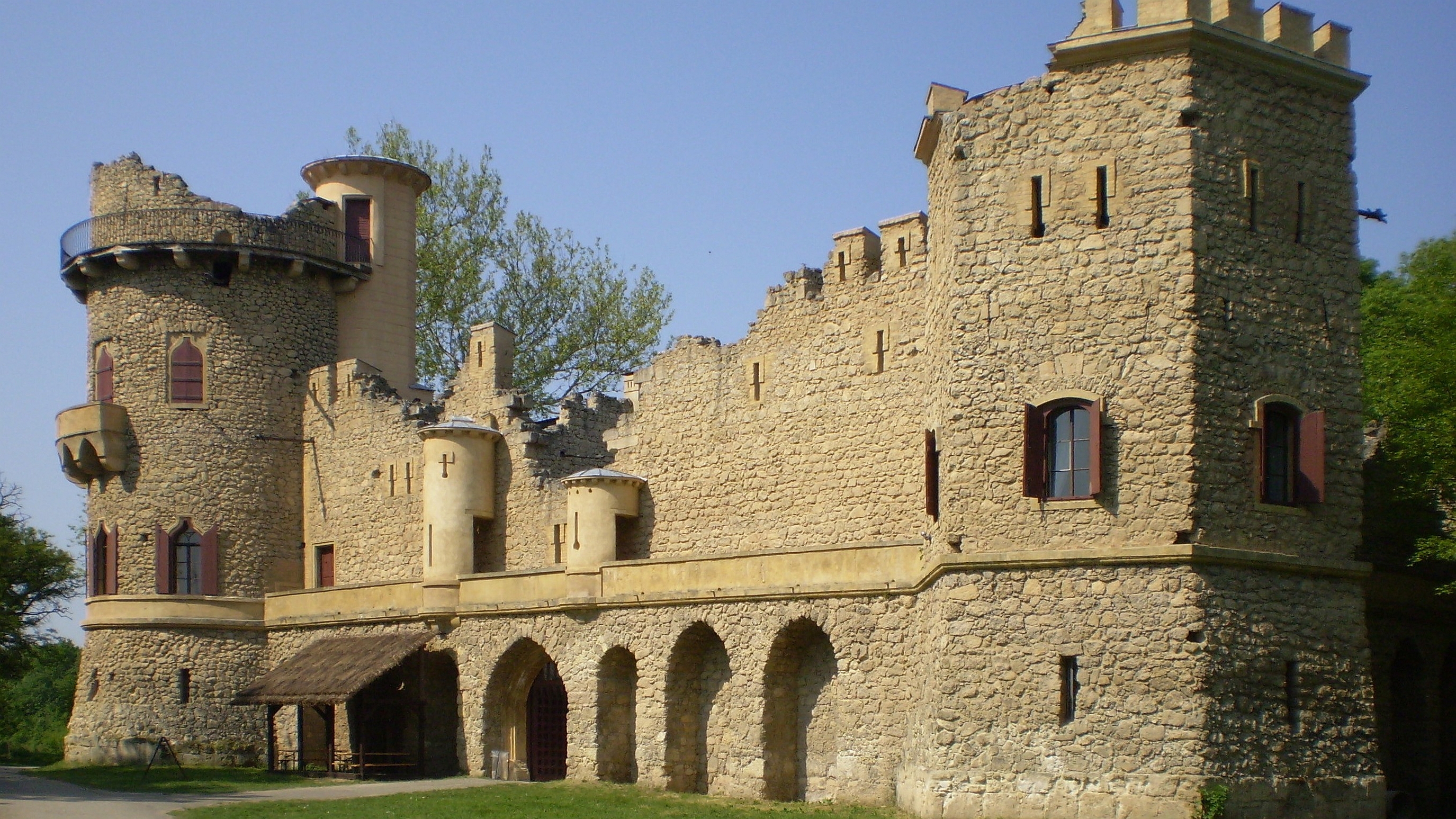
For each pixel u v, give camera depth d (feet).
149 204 165.07
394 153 208.95
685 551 137.18
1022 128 99.96
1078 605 94.02
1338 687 95.91
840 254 129.39
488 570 149.69
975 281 100.07
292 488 165.99
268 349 164.55
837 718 113.80
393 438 158.40
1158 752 90.33
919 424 121.08
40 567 195.00
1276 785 91.56
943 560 98.12
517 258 210.18
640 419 143.02
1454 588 108.17
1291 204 98.27
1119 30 96.73
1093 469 94.48
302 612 157.07
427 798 114.21
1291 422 96.99
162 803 113.70
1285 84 98.99
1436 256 120.26
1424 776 113.29
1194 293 93.76
